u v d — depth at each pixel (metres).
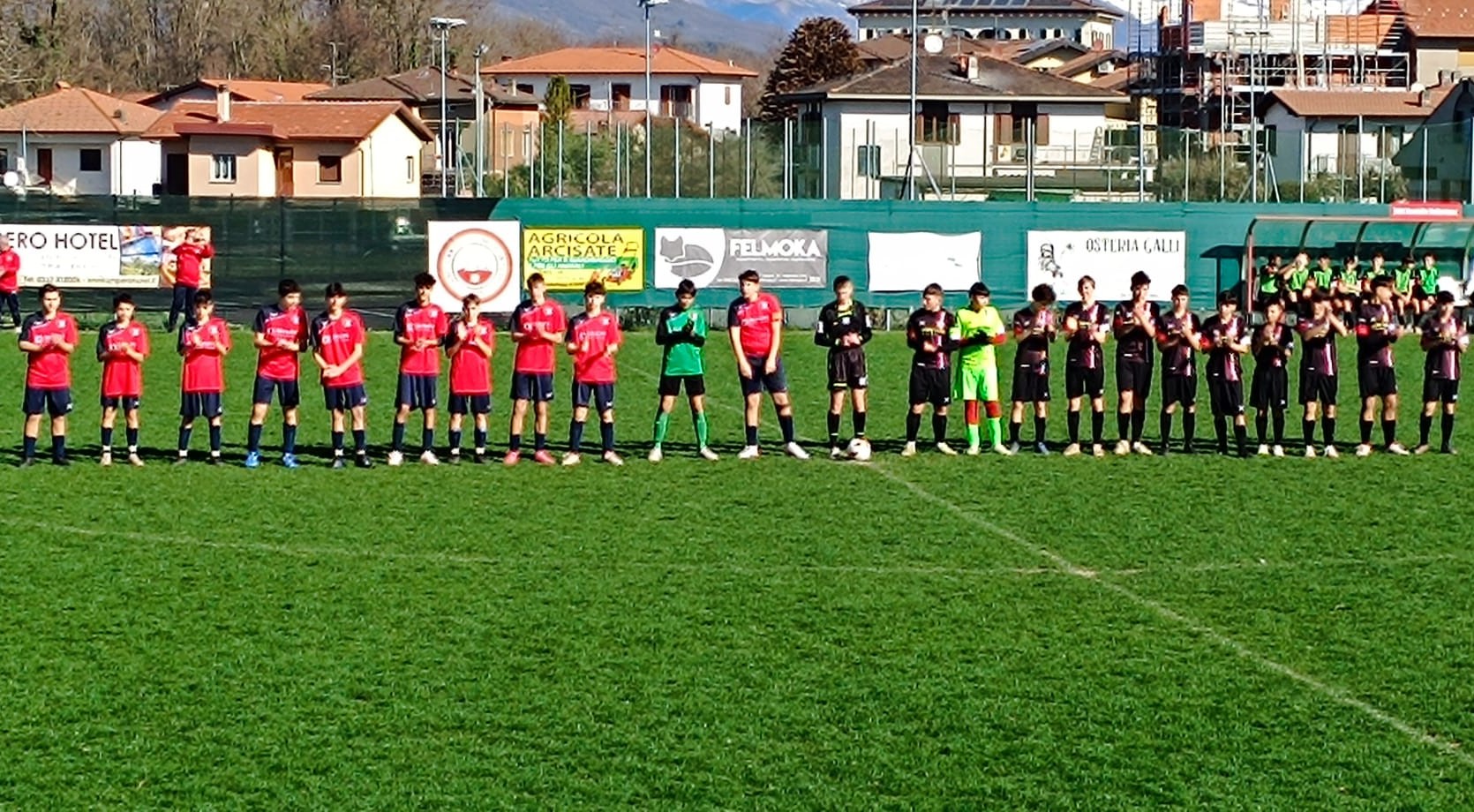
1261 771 11.86
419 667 14.02
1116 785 11.62
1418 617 15.66
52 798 11.30
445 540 18.67
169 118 80.00
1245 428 26.06
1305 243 43.12
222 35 125.88
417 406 23.97
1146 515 20.25
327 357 23.31
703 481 22.50
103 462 23.55
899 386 32.62
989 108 74.06
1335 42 86.50
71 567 17.28
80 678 13.67
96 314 41.00
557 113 89.94
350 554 17.95
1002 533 19.19
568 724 12.73
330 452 24.81
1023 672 14.00
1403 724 12.80
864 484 22.34
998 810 11.20
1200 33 87.00
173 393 30.72
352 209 40.97
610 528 19.36
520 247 41.22
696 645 14.70
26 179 76.94
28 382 23.23
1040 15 171.50
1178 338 25.08
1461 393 32.47
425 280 23.70
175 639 14.76
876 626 15.33
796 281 42.06
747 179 51.06
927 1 167.88
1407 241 43.78
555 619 15.49
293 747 12.23
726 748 12.27
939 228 42.31
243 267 41.09
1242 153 57.88
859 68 122.25
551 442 25.83
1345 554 18.22
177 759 11.99
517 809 11.17
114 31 127.06
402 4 126.88
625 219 41.47
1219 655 14.47
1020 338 25.05
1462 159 50.44
